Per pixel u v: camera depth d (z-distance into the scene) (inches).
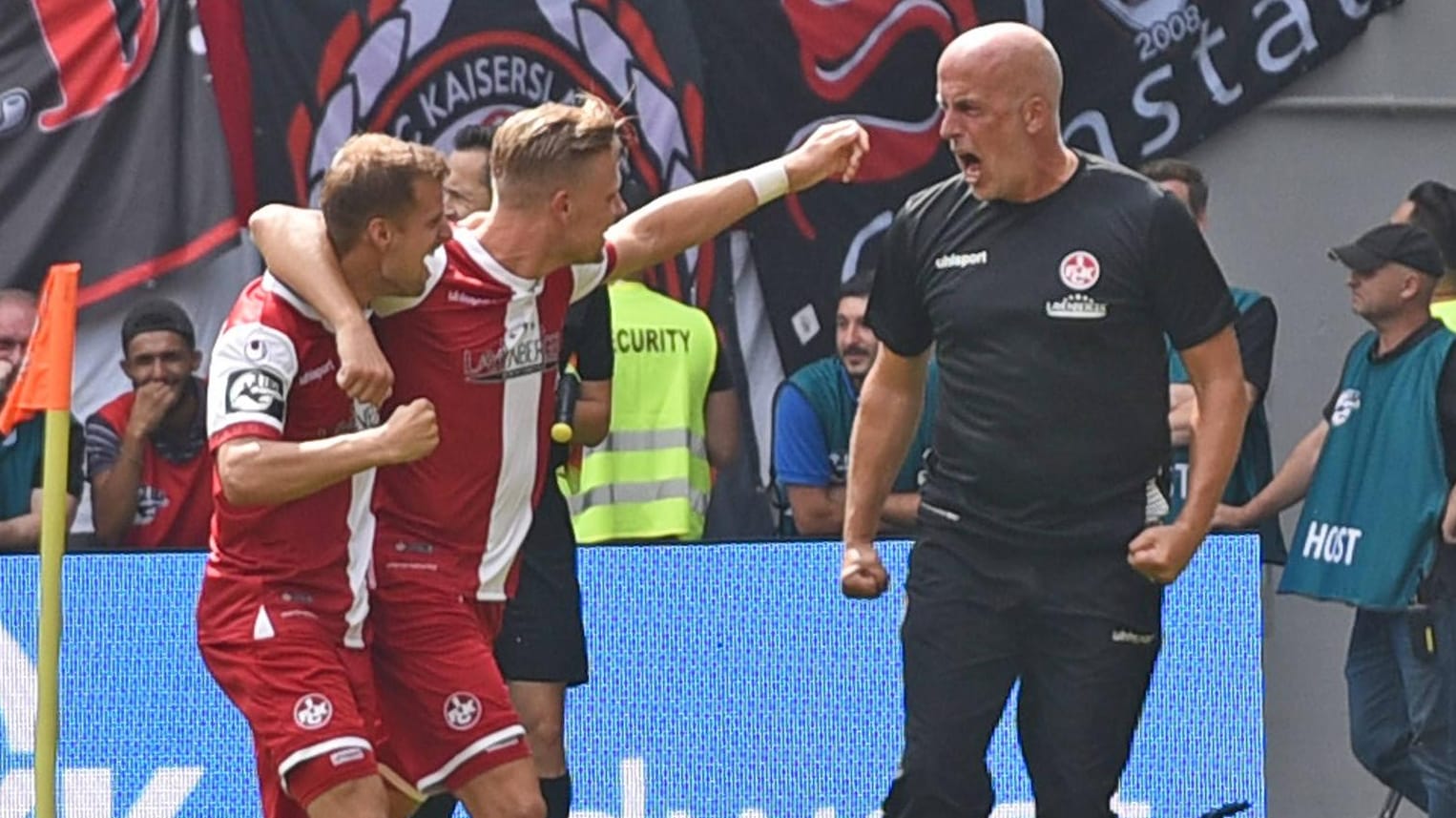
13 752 961.5
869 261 1093.8
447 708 695.1
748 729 975.0
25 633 962.1
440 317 682.8
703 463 1063.0
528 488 716.0
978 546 769.6
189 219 1053.2
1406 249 1008.9
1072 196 756.0
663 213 731.4
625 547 970.1
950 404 772.6
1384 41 1107.9
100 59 1045.2
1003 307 752.3
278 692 668.7
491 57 1063.6
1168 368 776.3
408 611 695.1
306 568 676.7
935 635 772.6
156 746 963.3
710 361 1060.5
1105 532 759.1
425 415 642.2
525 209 684.7
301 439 678.5
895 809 784.9
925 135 1093.1
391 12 1056.8
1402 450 1010.1
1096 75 1096.2
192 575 964.6
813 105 1085.1
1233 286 1114.7
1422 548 999.0
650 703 970.7
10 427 749.3
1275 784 1110.4
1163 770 977.5
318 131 1055.0
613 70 1070.4
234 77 1048.8
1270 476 1074.7
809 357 1092.5
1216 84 1100.5
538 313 698.2
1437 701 973.8
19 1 1041.5
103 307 1049.5
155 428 1051.3
